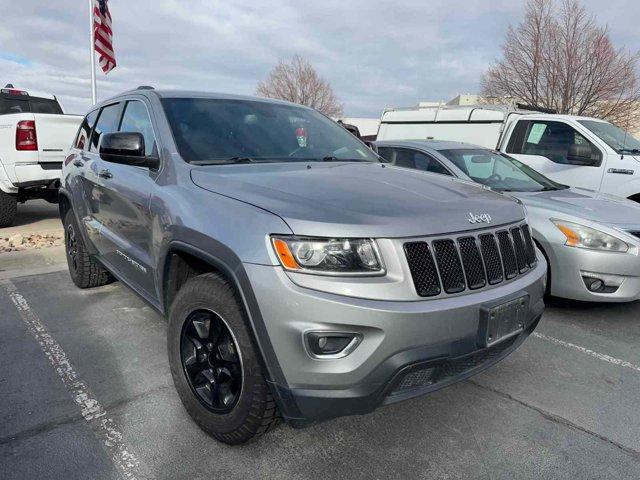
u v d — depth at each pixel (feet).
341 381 7.02
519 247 9.21
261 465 8.14
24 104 37.55
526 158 24.86
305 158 11.46
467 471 8.10
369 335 6.92
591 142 23.03
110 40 41.73
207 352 8.54
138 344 12.44
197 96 12.01
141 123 11.93
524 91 70.38
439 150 20.01
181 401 9.42
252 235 7.39
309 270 7.00
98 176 13.23
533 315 9.08
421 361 7.13
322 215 7.27
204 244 8.06
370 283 6.99
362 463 8.23
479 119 28.19
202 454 8.36
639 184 21.21
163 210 9.43
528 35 68.95
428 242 7.46
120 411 9.53
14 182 26.30
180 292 8.83
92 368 11.20
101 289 16.63
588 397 10.45
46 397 9.99
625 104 67.51
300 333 6.91
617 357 12.37
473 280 7.93
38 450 8.37
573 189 18.28
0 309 14.74
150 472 7.92
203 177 9.20
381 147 21.58
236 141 11.04
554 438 9.01
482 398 10.31
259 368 7.50
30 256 21.34
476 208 8.57
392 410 9.79
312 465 8.16
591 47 66.28
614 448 8.77
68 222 16.44
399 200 8.13
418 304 7.16
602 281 14.20
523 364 11.89
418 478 7.92
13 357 11.71
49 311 14.60
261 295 7.12
